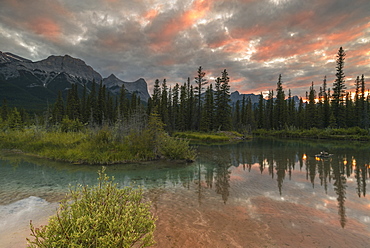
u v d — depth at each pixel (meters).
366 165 15.09
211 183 10.55
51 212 6.70
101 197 4.05
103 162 15.48
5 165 14.64
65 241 3.00
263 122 81.88
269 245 4.85
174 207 7.28
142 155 17.30
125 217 3.50
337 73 61.34
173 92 74.19
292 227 5.78
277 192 9.05
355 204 7.59
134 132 20.23
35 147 20.34
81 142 20.16
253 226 5.83
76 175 11.95
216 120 60.84
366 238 5.18
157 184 10.36
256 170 13.61
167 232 5.43
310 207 7.31
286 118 74.31
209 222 6.07
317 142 37.62
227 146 29.95
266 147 28.38
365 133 44.69
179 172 13.03
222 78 61.00
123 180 11.09
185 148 17.61
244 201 7.93
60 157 16.77
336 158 18.42
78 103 66.81
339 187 9.76
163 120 60.06
